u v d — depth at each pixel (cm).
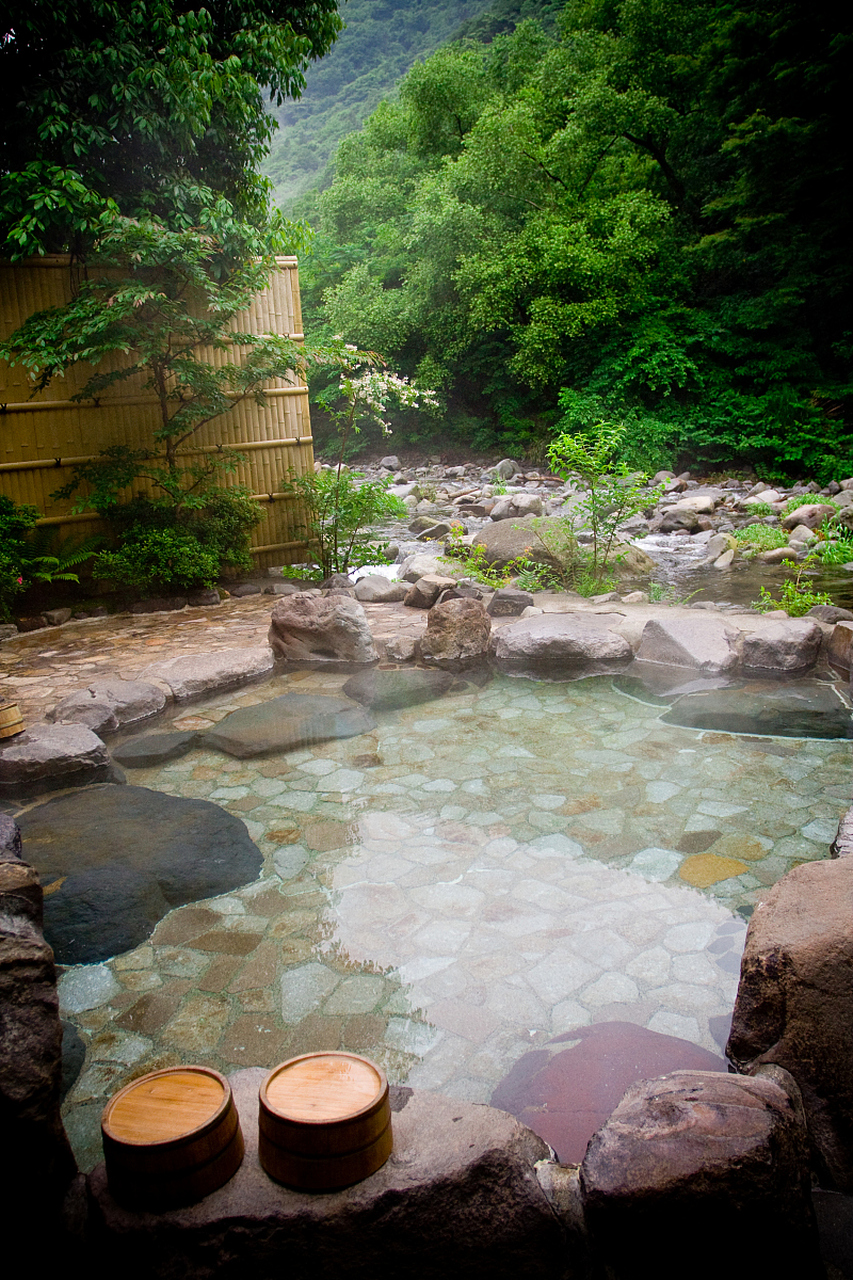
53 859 321
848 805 352
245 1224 146
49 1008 166
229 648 606
